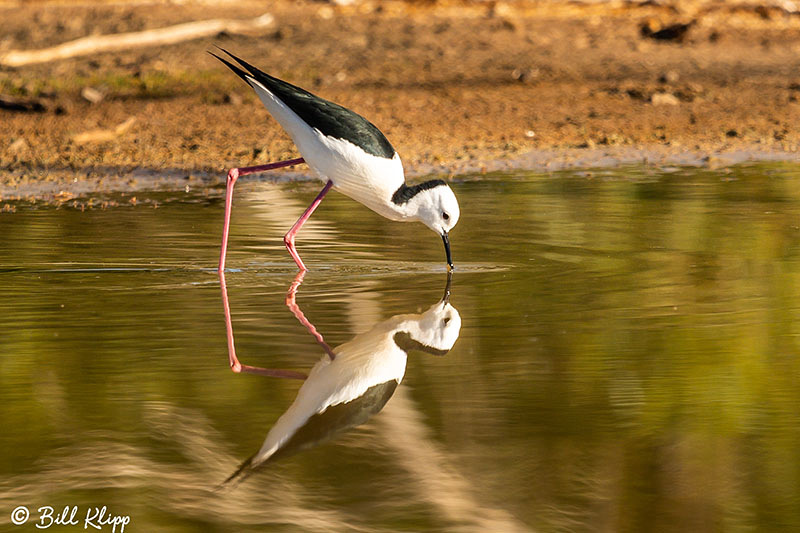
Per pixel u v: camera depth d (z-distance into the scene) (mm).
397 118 20656
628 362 7789
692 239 11953
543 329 8609
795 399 7070
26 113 20922
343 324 8844
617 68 24656
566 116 20875
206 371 7668
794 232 12203
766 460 6227
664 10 29688
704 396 7109
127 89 22719
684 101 22078
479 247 11797
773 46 26594
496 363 7809
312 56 25203
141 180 16297
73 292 9836
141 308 9297
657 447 6375
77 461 6184
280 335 8539
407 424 6734
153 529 5457
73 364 7766
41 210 13844
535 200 14297
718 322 8750
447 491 5770
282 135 19109
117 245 11820
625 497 5809
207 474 6059
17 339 8344
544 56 25547
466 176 16188
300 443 6461
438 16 29062
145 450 6348
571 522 5543
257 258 11367
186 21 27703
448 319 8938
